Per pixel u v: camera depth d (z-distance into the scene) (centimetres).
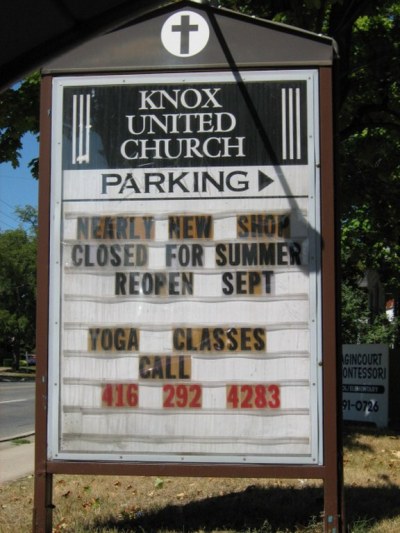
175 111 533
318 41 527
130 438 511
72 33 358
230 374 509
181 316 516
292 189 519
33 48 364
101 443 512
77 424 514
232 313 513
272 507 607
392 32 1207
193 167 528
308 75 526
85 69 539
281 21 980
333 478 493
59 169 534
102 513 604
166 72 535
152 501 651
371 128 1274
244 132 527
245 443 503
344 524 492
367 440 1077
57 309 523
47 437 513
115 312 520
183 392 510
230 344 511
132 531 541
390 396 1423
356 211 1577
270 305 511
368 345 1365
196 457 505
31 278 5562
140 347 516
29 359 7156
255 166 523
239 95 530
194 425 508
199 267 519
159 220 525
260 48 530
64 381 517
